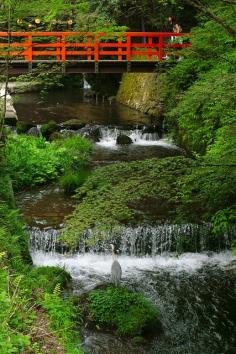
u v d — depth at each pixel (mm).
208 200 8977
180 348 8391
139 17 22297
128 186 8906
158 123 21016
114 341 8375
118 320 8719
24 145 15875
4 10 9797
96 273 10812
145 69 19719
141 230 11641
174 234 11695
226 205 8930
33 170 14859
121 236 11594
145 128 19969
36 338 5711
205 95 8070
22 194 14086
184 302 9742
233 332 8875
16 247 8422
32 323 5984
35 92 27828
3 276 6582
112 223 8906
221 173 8391
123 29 11203
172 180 8898
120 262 11383
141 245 11641
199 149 16219
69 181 14102
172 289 10219
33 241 11703
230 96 7777
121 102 26172
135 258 11570
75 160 16141
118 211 8586
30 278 7461
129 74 26688
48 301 6434
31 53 17594
